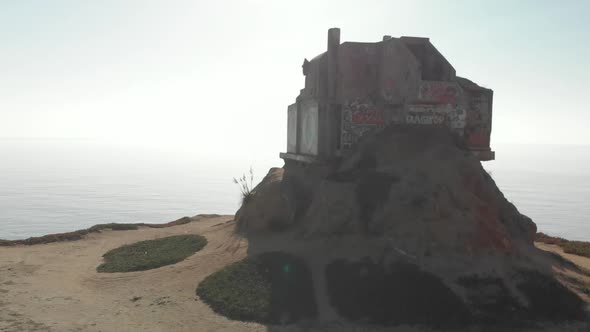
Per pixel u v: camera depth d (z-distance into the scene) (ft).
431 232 69.62
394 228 71.82
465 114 89.30
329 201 78.79
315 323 57.62
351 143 92.79
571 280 69.26
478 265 66.74
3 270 80.84
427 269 65.62
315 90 100.17
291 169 107.14
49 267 83.97
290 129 117.39
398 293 61.57
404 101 87.15
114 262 85.56
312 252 73.61
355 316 58.80
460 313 58.23
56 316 59.36
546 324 57.88
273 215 88.84
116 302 65.21
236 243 84.64
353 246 72.13
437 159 79.51
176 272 75.61
